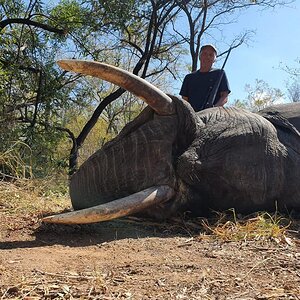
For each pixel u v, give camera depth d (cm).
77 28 654
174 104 262
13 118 543
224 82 369
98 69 243
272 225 234
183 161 250
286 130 281
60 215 222
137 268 173
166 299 139
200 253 198
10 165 375
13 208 292
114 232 238
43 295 143
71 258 189
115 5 641
